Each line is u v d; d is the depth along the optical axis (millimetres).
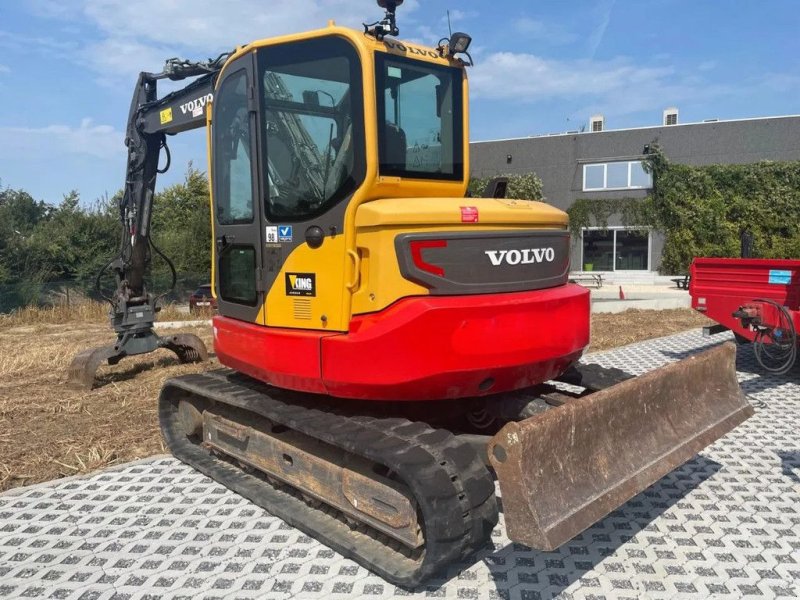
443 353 3139
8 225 22203
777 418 5742
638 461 3309
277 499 4012
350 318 3396
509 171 25734
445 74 3869
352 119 3355
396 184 3475
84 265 22625
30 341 11641
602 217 24438
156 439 5480
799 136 22125
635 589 3148
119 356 7570
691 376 3939
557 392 4188
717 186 23031
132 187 7027
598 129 28875
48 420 6094
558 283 3801
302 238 3578
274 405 3840
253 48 3775
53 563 3475
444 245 3242
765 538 3621
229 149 4168
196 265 26922
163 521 3947
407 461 2955
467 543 2957
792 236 22359
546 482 2760
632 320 12219
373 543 3416
